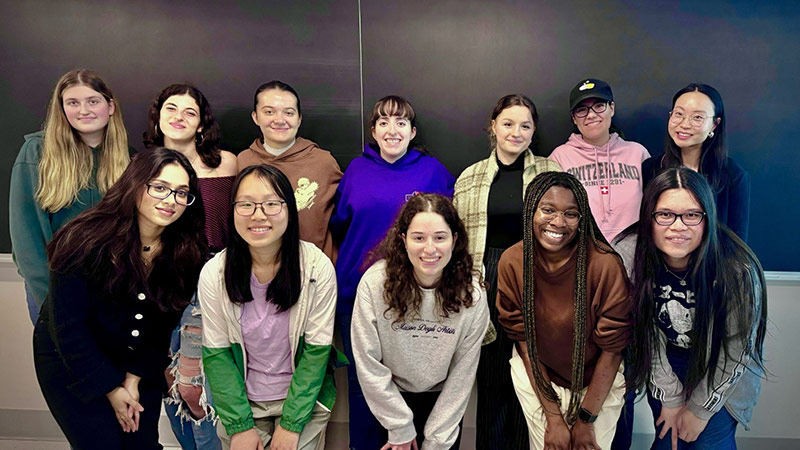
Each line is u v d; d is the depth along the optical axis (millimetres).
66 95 1897
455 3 1968
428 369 1653
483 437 1942
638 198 1935
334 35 2012
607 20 1944
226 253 1627
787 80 1929
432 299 1594
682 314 1755
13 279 2162
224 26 2033
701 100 1885
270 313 1651
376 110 1877
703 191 1684
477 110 2012
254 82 2051
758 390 1793
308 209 1953
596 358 1811
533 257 1783
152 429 1840
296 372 1669
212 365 1659
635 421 2061
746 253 1747
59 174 1938
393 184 1896
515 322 1823
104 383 1685
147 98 2080
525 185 1890
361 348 1633
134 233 1623
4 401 2234
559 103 1988
